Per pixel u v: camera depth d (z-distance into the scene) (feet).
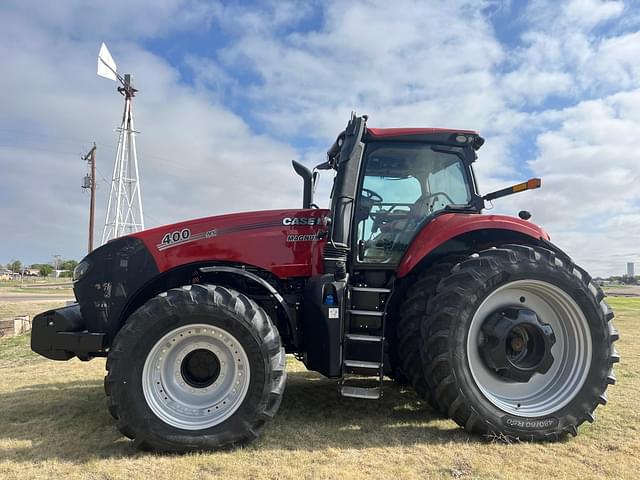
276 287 12.55
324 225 12.52
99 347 11.32
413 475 8.56
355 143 11.92
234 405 10.10
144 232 12.14
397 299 12.62
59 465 9.02
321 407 12.87
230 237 12.19
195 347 10.44
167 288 12.44
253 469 8.82
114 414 9.91
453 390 10.50
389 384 15.29
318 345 11.26
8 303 68.85
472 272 10.88
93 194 103.04
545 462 9.23
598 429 11.13
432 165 13.19
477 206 13.16
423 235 12.14
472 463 9.12
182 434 9.72
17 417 12.01
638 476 8.60
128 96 86.22
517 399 11.16
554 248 11.91
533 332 11.05
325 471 8.70
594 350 11.05
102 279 11.92
